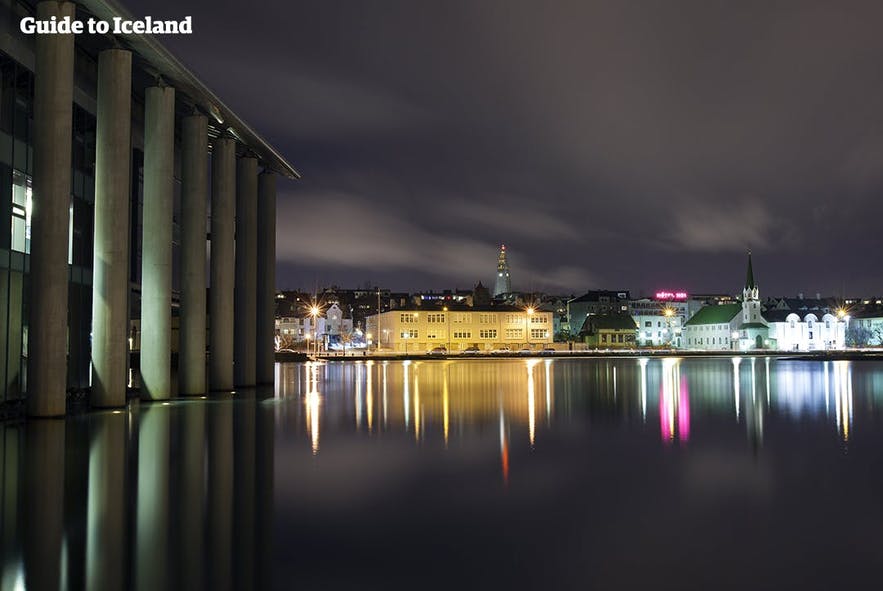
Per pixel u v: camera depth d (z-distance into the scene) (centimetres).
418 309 12912
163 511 946
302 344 13062
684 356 10100
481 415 2159
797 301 17688
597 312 16350
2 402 2120
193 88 2694
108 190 2311
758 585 675
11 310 2180
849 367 6300
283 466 1278
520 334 13362
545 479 1165
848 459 1366
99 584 675
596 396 2916
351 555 766
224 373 3178
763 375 4784
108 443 1554
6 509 952
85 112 2655
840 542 809
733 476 1196
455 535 840
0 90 2123
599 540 820
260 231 3906
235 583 680
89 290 2691
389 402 2614
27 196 2269
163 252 2666
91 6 2080
